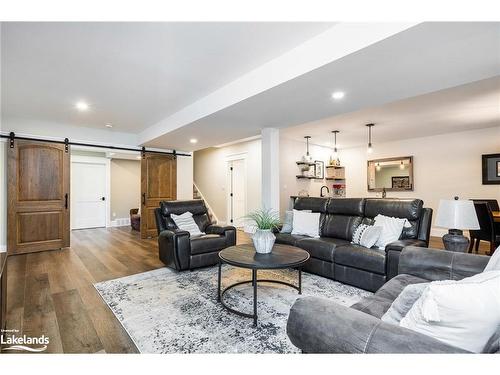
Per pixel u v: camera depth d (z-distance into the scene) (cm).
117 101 365
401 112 415
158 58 246
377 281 265
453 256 183
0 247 428
